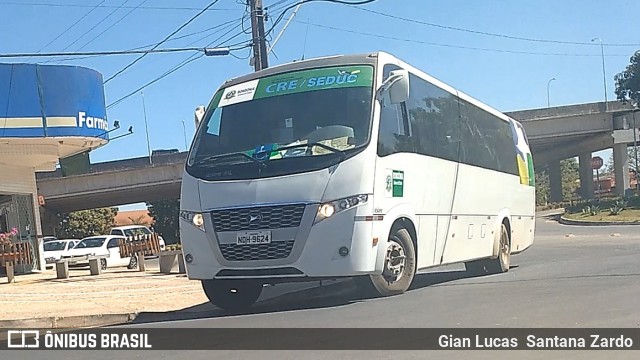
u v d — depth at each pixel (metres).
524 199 16.69
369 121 9.16
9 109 17.44
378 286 9.42
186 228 9.34
